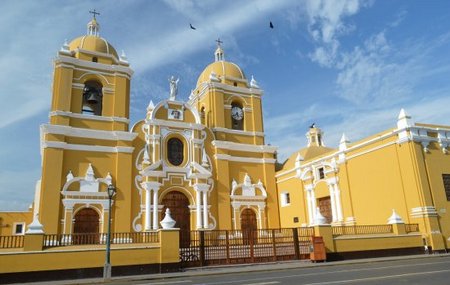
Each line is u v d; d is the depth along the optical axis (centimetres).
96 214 2598
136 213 2709
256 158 3334
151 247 1798
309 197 2997
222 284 1238
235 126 3472
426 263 1677
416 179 2217
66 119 2678
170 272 1784
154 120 2944
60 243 1784
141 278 1577
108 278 1581
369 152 2541
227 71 3597
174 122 3030
